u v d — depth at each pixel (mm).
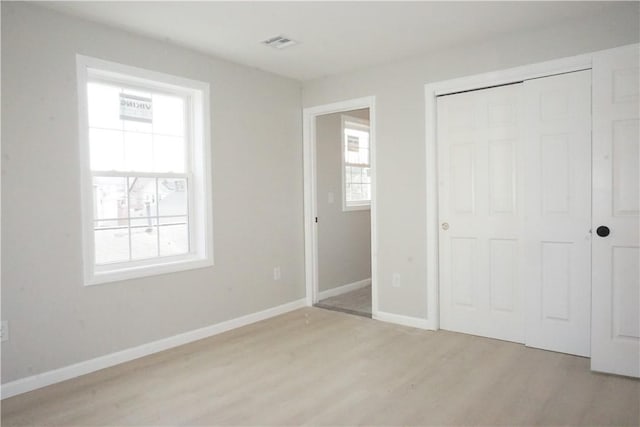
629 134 2676
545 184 3160
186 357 3188
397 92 3885
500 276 3439
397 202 3920
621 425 2170
